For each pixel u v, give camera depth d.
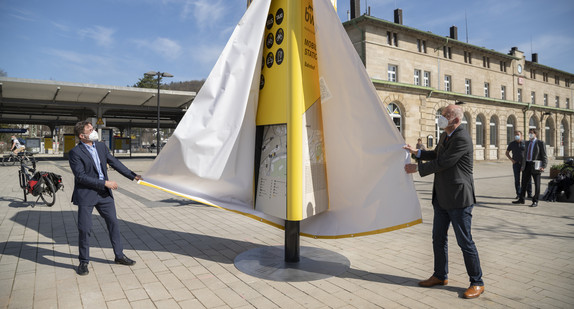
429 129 26.69
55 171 18.38
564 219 6.81
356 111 3.83
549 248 4.81
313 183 3.95
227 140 4.00
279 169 3.87
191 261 4.25
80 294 3.26
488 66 33.53
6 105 28.22
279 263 4.09
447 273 3.49
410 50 26.84
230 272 3.86
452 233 5.62
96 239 5.21
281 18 3.80
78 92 23.59
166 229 5.91
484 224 6.35
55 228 5.89
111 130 31.95
